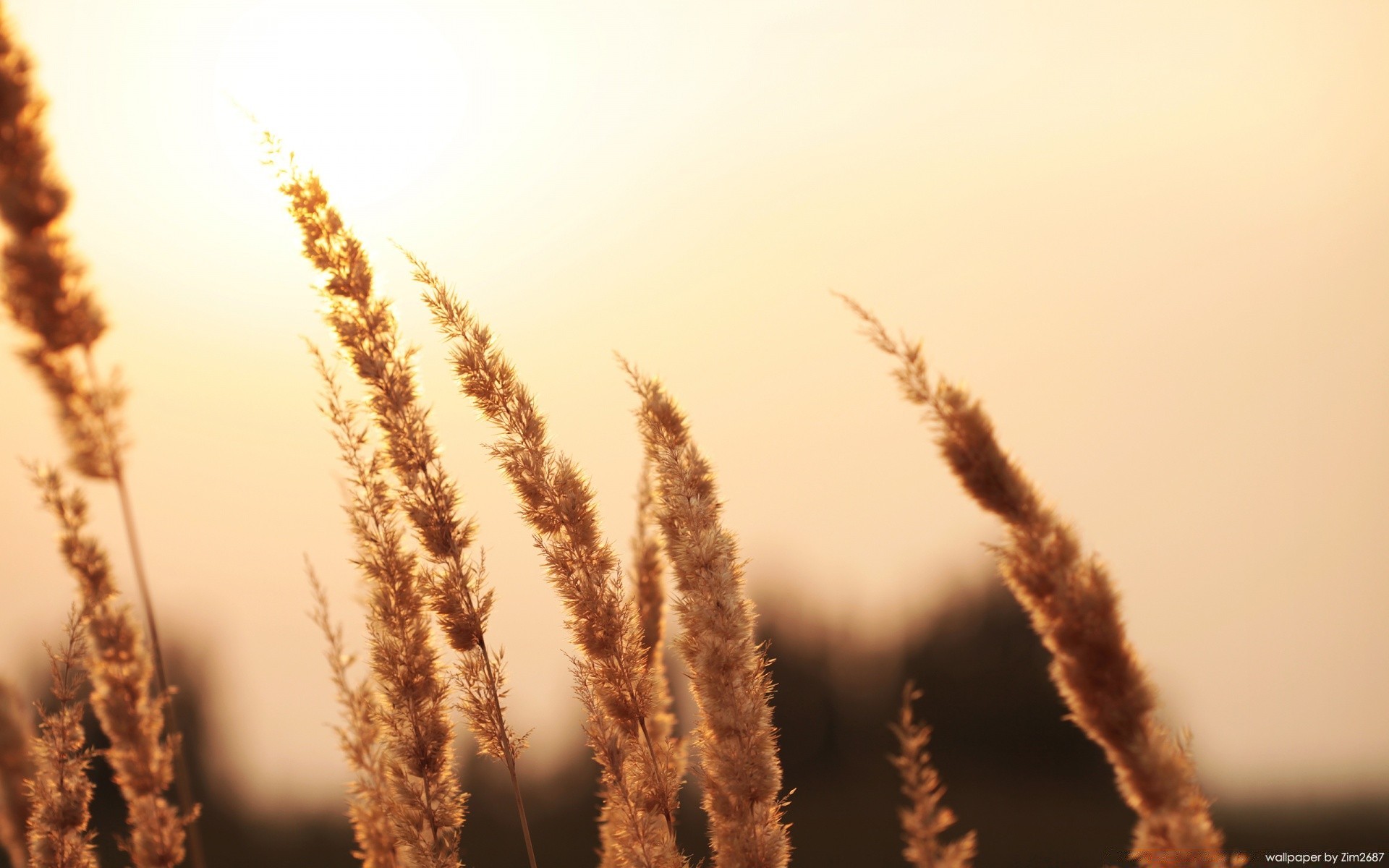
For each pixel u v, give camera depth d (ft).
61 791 3.17
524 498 3.21
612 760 3.20
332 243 3.19
